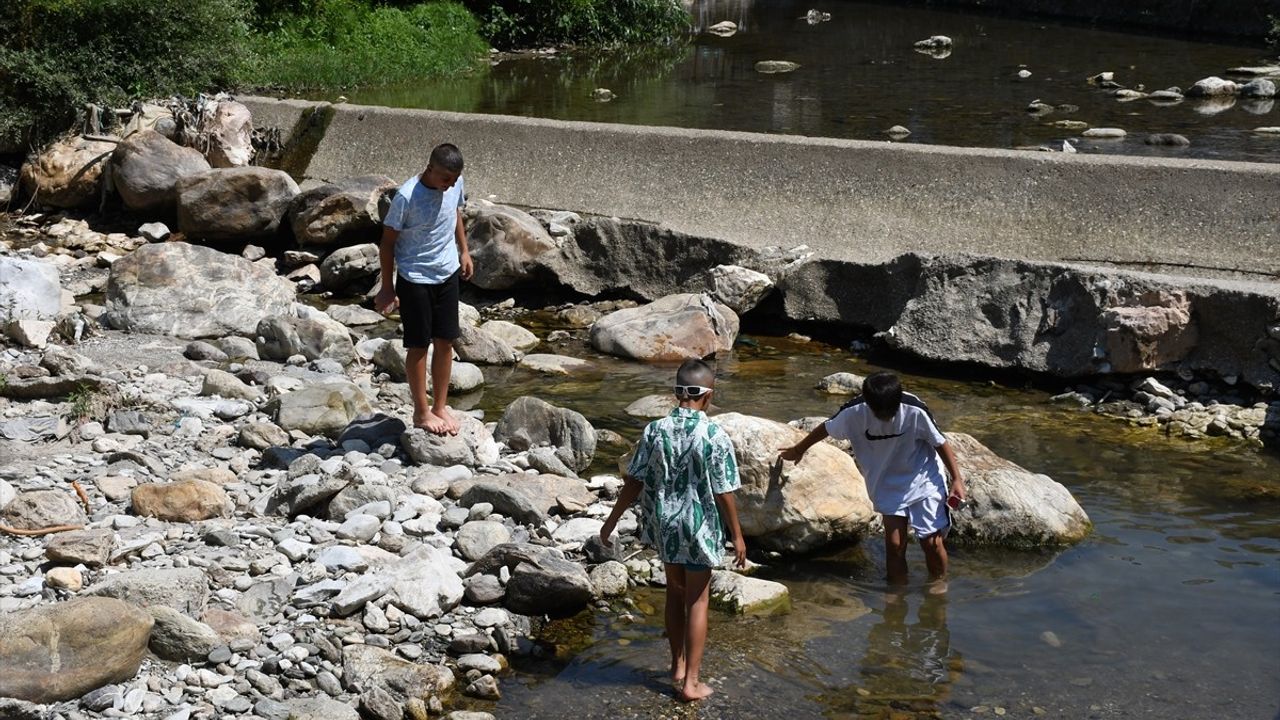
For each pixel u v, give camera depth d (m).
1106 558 5.92
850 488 6.11
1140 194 9.39
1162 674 4.89
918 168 10.17
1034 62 20.47
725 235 10.54
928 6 30.47
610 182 11.28
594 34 23.52
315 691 4.65
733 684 4.85
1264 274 8.76
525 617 5.31
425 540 5.77
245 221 11.35
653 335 9.09
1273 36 21.56
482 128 12.08
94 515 5.70
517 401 7.21
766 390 8.37
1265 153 12.89
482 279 10.55
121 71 13.72
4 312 8.73
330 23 19.28
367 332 9.59
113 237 11.66
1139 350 8.11
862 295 9.44
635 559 5.83
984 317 8.71
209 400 7.39
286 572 5.32
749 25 27.12
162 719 4.33
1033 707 4.68
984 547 6.09
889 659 5.04
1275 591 5.55
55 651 4.38
